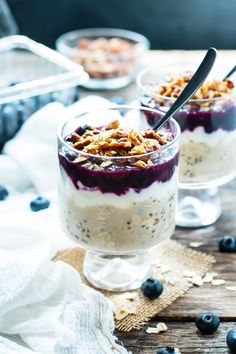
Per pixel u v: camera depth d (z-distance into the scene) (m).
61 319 0.51
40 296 0.52
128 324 0.53
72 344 0.49
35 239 0.56
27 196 0.67
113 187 0.50
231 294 0.56
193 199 0.65
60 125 0.54
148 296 0.55
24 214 0.61
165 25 1.22
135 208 0.51
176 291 0.56
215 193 0.66
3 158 0.70
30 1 1.20
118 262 0.57
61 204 0.55
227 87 0.63
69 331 0.49
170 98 0.60
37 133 0.70
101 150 0.52
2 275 0.51
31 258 0.53
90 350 0.50
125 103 0.83
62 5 1.20
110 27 1.23
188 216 0.64
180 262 0.59
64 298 0.53
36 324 0.50
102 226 0.52
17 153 0.69
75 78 0.69
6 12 0.90
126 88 0.88
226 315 0.53
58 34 1.23
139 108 0.57
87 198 0.52
